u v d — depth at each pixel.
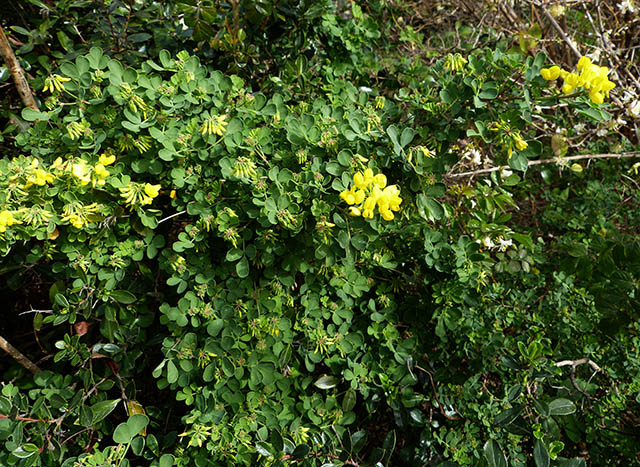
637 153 2.83
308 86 2.59
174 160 1.95
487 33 3.52
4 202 1.74
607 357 2.23
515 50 2.36
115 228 2.01
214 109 1.92
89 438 2.08
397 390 2.15
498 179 2.44
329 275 2.13
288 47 2.74
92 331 2.52
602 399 2.16
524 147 1.89
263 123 2.17
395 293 2.38
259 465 1.96
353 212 1.74
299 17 2.59
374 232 1.93
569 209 3.10
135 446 1.80
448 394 2.22
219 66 2.60
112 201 1.89
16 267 2.18
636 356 2.20
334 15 2.75
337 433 2.06
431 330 2.40
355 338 2.13
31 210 1.75
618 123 3.06
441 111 2.00
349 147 1.95
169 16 2.59
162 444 2.13
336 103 2.35
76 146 1.92
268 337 2.03
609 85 1.74
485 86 1.89
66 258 2.20
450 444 2.09
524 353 1.97
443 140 2.04
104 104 1.89
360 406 2.37
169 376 1.95
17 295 2.85
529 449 2.27
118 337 2.11
